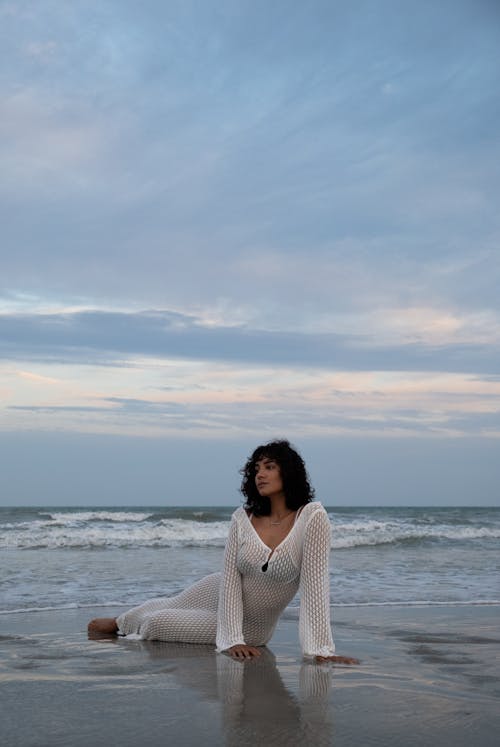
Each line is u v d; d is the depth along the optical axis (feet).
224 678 12.50
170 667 13.51
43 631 18.39
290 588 15.58
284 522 15.52
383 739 8.87
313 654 14.52
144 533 63.16
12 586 29.45
